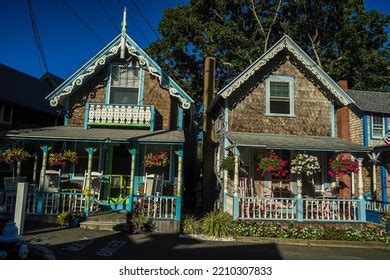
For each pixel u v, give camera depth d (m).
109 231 11.66
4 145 15.96
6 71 20.34
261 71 16.42
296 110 16.27
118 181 15.17
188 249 9.94
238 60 28.98
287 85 16.45
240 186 15.44
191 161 23.17
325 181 15.77
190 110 17.38
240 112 16.02
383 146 16.67
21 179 13.55
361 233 12.52
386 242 12.07
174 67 31.34
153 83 16.16
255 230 12.23
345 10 29.81
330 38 31.64
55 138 13.21
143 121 15.30
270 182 15.58
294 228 12.71
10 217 12.66
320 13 30.88
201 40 29.41
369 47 31.41
